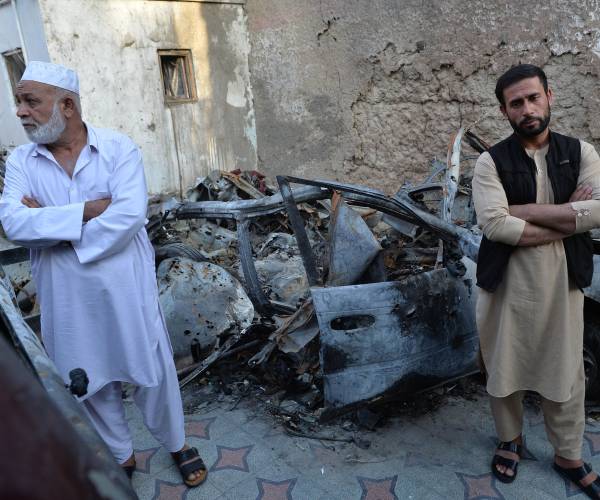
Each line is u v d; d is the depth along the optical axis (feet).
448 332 8.78
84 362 7.23
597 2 15.42
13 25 17.88
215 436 9.48
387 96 20.31
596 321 9.07
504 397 7.75
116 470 3.00
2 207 6.83
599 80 15.99
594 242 9.12
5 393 1.74
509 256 6.95
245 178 18.81
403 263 11.29
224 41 22.31
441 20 18.34
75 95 6.93
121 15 18.69
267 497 8.00
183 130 21.31
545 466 8.23
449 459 8.55
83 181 7.02
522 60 17.15
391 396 8.55
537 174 6.76
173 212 11.47
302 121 22.70
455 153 10.29
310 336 9.37
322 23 20.97
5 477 1.55
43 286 7.19
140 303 7.33
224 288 10.58
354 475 8.34
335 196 9.34
